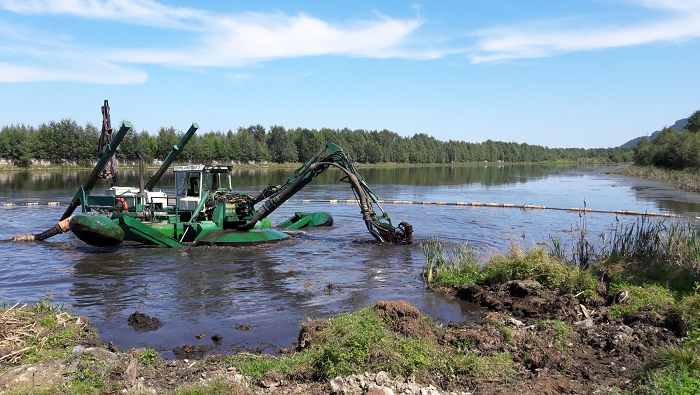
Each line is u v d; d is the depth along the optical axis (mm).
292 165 111125
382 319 8438
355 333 7652
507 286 11609
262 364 7414
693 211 28578
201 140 97688
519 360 7824
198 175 19578
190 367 7461
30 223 23047
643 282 11234
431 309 10969
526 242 18672
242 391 6422
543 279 11812
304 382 6895
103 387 6512
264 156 106938
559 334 8703
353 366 6957
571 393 6633
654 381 6426
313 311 10633
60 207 29469
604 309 10047
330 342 7531
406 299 11695
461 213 27828
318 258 16188
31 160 83750
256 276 13703
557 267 12039
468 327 9047
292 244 18656
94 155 87500
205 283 12914
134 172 71438
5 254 16453
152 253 16812
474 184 53406
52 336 8094
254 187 43125
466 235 20500
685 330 8711
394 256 16547
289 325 9758
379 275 13953
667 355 7102
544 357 7711
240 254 16750
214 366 7473
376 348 7316
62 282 12898
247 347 8570
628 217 26141
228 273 14039
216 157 100000
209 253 16875
